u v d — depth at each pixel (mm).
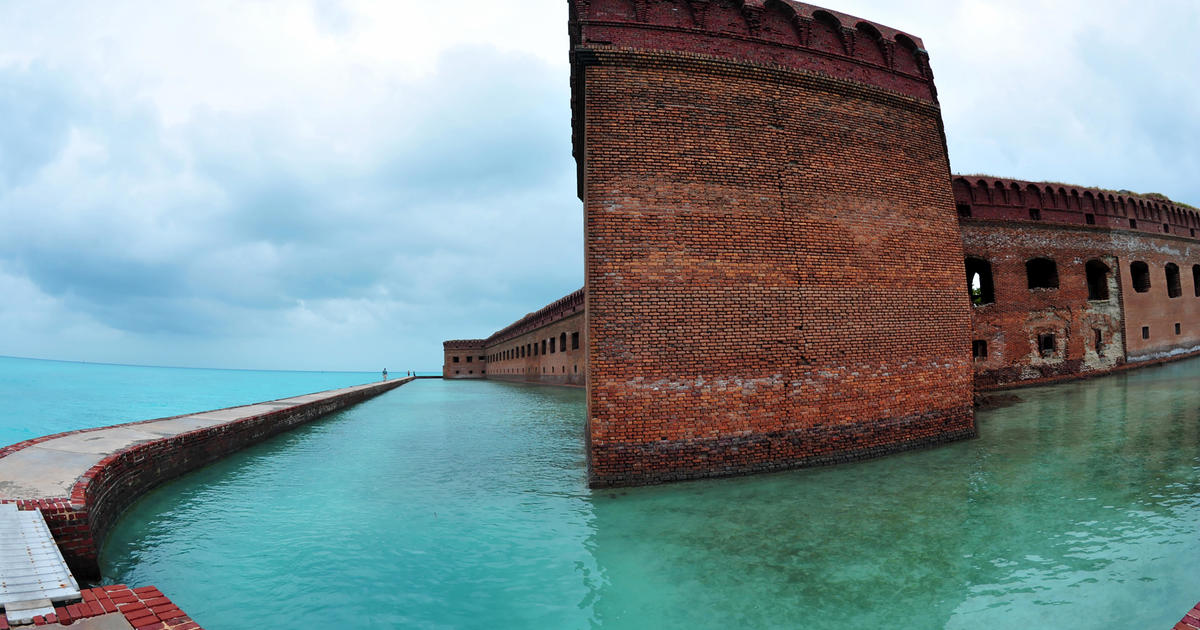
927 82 11125
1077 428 11320
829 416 9062
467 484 8898
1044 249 20438
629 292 8281
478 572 5293
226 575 5312
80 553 5238
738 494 7516
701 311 8477
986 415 13797
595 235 8289
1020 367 19469
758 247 8844
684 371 8336
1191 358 24281
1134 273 23578
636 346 8234
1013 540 5609
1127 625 3971
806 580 4898
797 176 9250
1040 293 20172
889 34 10820
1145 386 17281
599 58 8586
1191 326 24938
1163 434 10250
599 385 8133
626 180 8438
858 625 4113
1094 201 21984
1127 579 4664
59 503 5359
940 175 10984
